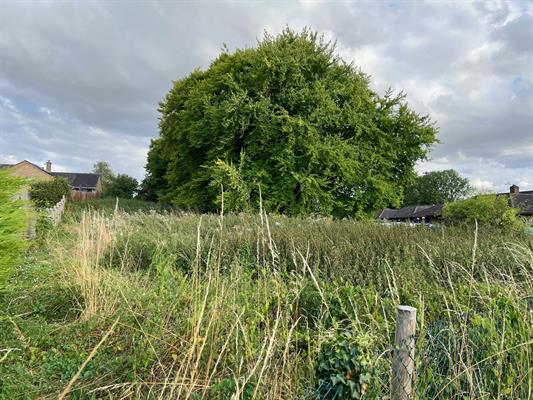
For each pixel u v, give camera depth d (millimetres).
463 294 3359
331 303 3570
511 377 2182
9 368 2783
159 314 3443
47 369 2871
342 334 2674
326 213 16219
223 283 3418
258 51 17484
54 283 4863
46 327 3631
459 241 6621
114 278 4480
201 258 5355
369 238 6852
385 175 18734
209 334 2727
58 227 10891
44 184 23219
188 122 18922
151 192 37969
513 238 7043
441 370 2484
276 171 16188
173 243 6836
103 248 6148
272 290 3725
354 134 17656
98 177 66875
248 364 2352
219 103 17234
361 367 2350
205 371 2541
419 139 18938
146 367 2662
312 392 2350
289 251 5922
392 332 2906
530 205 29766
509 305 2838
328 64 17734
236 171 15219
